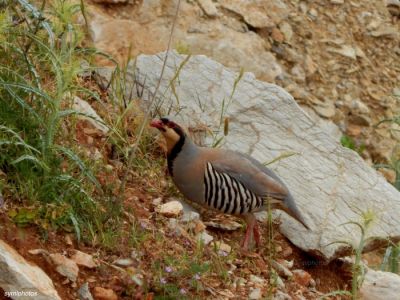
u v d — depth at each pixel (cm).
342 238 1198
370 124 1752
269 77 1588
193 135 1280
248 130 1316
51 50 1036
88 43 1419
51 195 980
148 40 1485
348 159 1329
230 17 1625
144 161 1209
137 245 1012
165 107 1307
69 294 902
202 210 1191
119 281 946
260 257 1136
